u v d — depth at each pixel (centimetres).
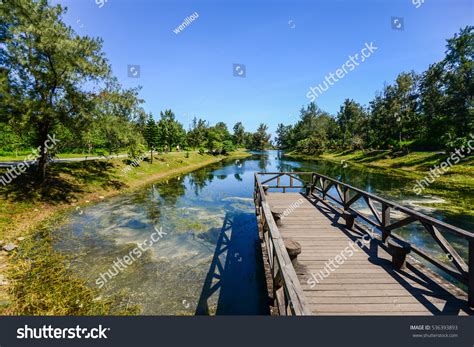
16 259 686
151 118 2861
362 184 1945
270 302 412
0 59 1125
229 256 746
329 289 383
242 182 2230
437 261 391
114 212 1190
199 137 6306
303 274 426
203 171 3033
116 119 1497
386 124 4388
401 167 2891
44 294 538
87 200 1366
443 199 1382
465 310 332
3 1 1070
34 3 1131
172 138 4822
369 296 366
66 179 1495
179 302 525
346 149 5481
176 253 763
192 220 1091
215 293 559
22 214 1004
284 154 7331
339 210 809
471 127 2681
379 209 1230
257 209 905
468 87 2789
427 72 3619
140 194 1620
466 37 2892
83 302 517
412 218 437
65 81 1253
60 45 1104
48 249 764
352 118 6612
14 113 1129
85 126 1340
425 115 3750
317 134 6706
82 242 829
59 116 1234
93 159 2088
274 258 408
